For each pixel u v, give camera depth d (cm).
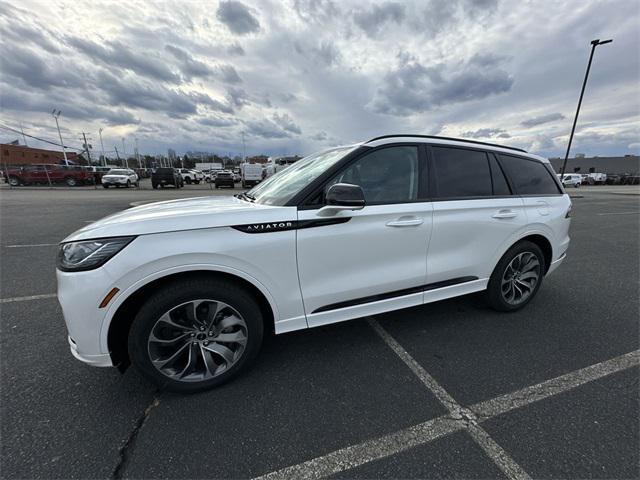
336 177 239
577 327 310
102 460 167
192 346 214
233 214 211
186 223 199
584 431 186
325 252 233
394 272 261
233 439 181
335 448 176
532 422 193
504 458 169
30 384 223
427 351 269
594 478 157
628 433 184
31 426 187
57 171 2620
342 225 235
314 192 233
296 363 251
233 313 218
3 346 271
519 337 291
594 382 229
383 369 245
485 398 214
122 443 177
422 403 209
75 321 188
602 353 267
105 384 225
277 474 161
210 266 202
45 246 604
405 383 229
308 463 167
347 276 244
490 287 323
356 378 234
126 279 188
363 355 262
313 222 226
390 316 331
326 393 218
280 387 224
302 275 230
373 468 164
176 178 2595
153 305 197
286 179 285
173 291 199
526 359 258
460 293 301
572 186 3878
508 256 320
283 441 180
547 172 358
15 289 396
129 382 227
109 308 189
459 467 164
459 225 283
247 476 160
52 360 252
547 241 347
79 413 198
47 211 1059
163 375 207
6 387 220
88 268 186
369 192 251
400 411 202
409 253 265
